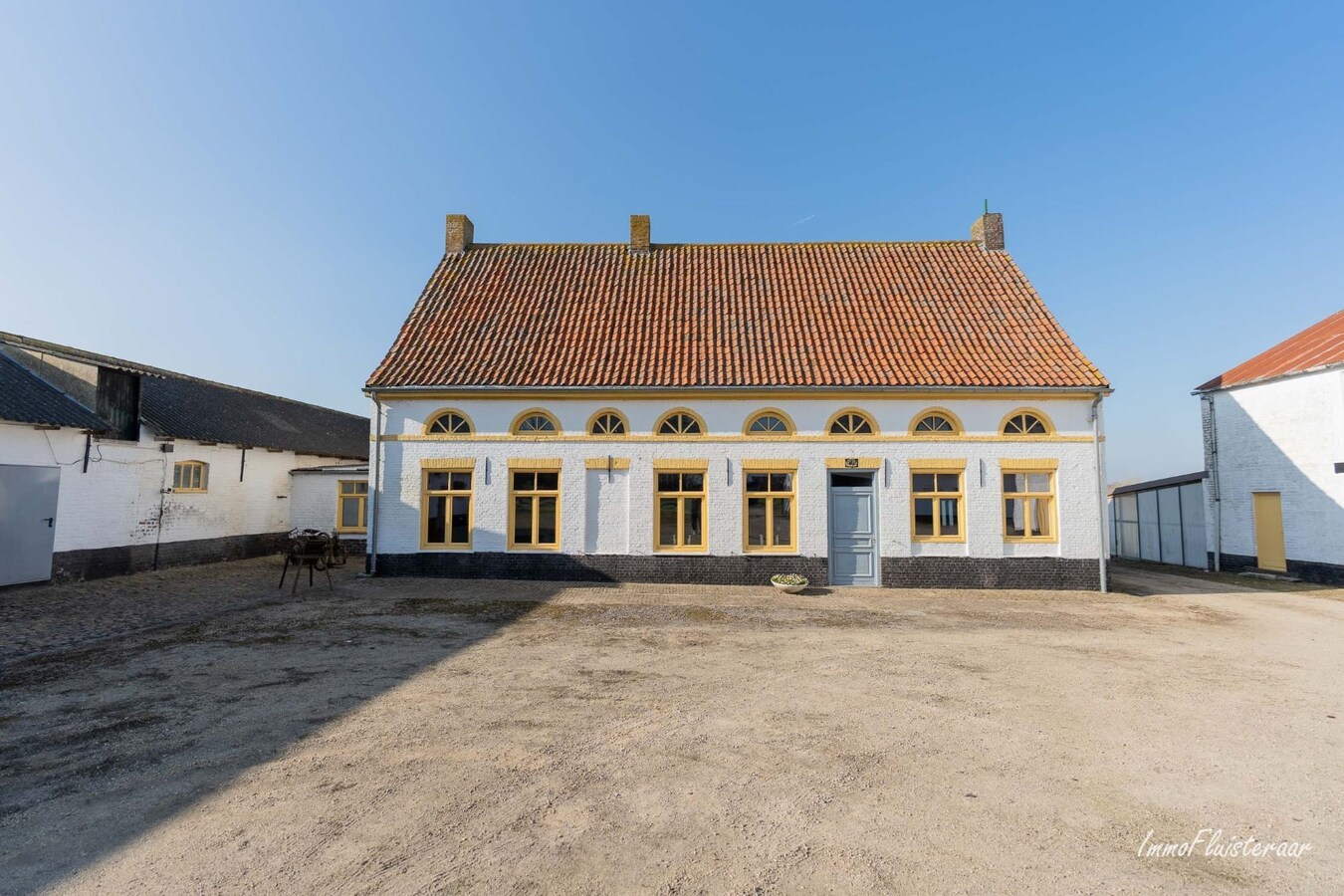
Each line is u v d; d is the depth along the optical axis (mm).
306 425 25141
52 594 12914
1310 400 17203
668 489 14938
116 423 15633
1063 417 14477
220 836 4113
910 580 14430
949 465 14508
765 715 6340
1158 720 6305
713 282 17984
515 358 15484
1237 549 19312
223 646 8859
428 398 15148
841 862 3854
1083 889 3625
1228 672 8023
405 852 3920
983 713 6449
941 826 4281
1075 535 14352
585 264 18891
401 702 6637
